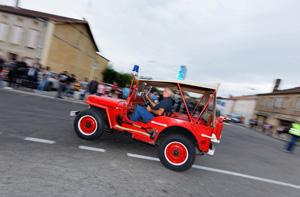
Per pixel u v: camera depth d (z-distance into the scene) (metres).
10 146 3.21
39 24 15.56
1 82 9.71
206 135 3.62
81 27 19.91
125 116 4.13
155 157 4.23
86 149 3.75
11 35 15.45
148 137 3.94
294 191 3.85
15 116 5.09
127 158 3.79
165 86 4.61
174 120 3.76
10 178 2.34
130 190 2.62
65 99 10.23
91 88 10.58
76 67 21.05
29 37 15.48
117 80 30.84
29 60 15.66
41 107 6.91
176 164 3.62
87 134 4.14
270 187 3.80
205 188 3.19
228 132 12.28
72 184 2.47
